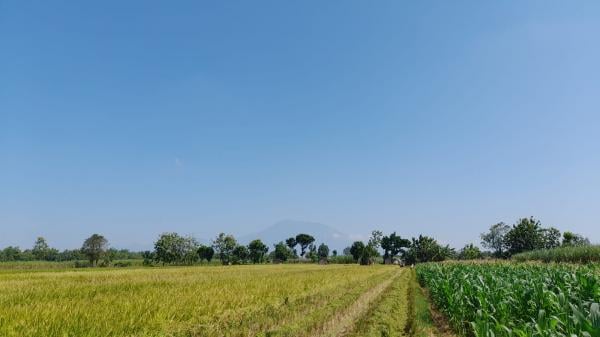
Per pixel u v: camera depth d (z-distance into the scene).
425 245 112.44
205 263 124.69
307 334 14.73
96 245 94.06
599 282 15.70
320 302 21.72
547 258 51.44
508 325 13.04
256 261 125.62
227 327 15.05
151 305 16.34
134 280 32.78
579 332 9.27
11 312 13.48
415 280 43.66
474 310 15.95
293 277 37.81
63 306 15.30
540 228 92.38
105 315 13.66
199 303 17.73
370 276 44.25
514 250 92.25
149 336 12.57
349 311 19.55
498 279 19.34
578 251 46.72
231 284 28.17
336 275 42.41
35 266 86.38
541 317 9.96
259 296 21.53
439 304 22.12
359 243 131.38
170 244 104.62
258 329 15.19
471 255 106.56
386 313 19.08
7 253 123.81
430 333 15.97
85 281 31.31
